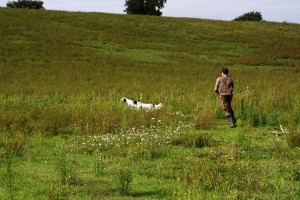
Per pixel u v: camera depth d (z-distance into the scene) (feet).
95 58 145.89
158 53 165.27
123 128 55.01
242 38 201.77
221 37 201.26
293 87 95.40
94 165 39.24
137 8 346.13
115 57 150.41
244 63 157.79
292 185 33.42
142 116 61.05
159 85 100.99
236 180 33.19
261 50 182.50
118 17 220.64
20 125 55.62
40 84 101.60
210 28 218.38
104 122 56.44
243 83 106.32
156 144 46.03
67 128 56.54
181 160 41.24
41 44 158.61
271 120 62.18
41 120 58.90
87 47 162.50
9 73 115.96
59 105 71.36
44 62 135.85
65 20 202.08
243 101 70.90
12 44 154.92
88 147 46.32
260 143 49.16
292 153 44.06
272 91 85.71
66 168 37.14
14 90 91.25
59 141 50.31
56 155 43.83
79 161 41.16
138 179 35.50
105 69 129.90
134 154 43.01
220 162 38.37
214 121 61.87
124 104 73.26
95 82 107.04
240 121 62.64
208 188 32.60
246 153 43.52
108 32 189.78
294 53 178.40
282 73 136.15
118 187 33.04
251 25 234.99
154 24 214.07
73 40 170.30
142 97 83.61
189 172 36.06
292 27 238.68
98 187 33.60
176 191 31.86
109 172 37.45
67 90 92.07
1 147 46.60
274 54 175.63
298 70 147.13
